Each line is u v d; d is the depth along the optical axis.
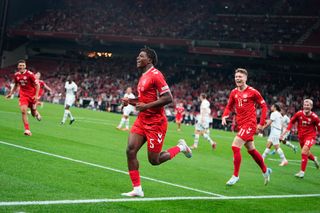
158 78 7.85
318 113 45.84
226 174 12.49
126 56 63.50
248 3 56.81
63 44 66.12
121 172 10.47
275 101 47.75
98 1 65.62
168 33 55.22
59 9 67.62
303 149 13.56
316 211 8.57
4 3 61.59
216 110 47.38
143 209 7.10
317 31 48.75
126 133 22.41
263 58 52.09
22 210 6.22
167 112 46.53
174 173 11.48
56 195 7.35
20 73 14.81
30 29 64.50
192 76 56.75
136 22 59.47
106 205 7.07
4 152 11.10
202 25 55.38
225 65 56.16
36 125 19.86
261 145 26.81
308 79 51.62
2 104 32.38
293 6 54.44
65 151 12.85
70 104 22.83
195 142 19.70
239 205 8.38
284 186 11.48
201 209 7.64
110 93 55.84
